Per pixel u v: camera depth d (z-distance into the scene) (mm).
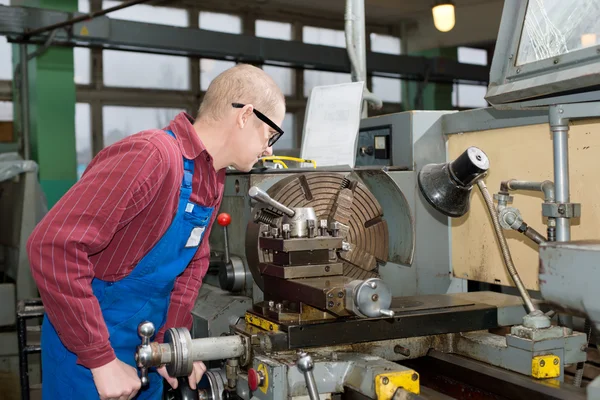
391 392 1093
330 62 5570
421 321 1312
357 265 1516
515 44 1275
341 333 1240
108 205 1049
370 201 1522
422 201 1879
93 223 1047
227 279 1694
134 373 1171
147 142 1099
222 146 1235
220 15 6125
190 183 1208
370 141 2066
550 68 1160
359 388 1150
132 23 4621
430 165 1451
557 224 1240
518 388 1185
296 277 1273
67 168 5410
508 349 1277
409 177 1857
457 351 1421
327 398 1194
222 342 1225
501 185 1380
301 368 1054
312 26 6660
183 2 5910
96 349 1097
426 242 1894
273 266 1320
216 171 1271
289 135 6699
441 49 7297
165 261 1265
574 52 1106
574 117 1217
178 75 6055
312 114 1993
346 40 2123
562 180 1236
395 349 1372
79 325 1068
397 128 1928
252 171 1622
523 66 1233
